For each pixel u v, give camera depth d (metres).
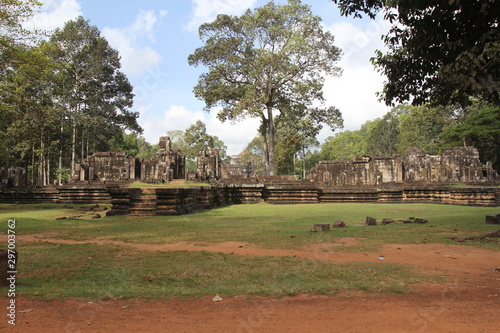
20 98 28.42
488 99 11.58
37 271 7.09
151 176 40.81
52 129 44.03
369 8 12.01
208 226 14.75
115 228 14.16
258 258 8.33
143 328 4.25
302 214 19.59
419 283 6.28
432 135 56.19
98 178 41.28
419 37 11.26
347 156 84.50
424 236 11.35
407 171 38.38
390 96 13.52
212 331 4.16
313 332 4.14
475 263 7.83
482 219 15.43
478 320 4.51
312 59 45.62
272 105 49.25
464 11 10.27
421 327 4.29
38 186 34.41
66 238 11.88
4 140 36.50
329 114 49.59
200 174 33.31
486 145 46.47
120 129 56.72
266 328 4.25
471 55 9.15
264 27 46.28
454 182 32.97
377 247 9.70
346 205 26.55
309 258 8.39
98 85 51.31
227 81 49.94
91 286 6.09
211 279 6.59
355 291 5.79
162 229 13.90
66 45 44.88
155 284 6.26
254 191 29.53
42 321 4.45
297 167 82.12
